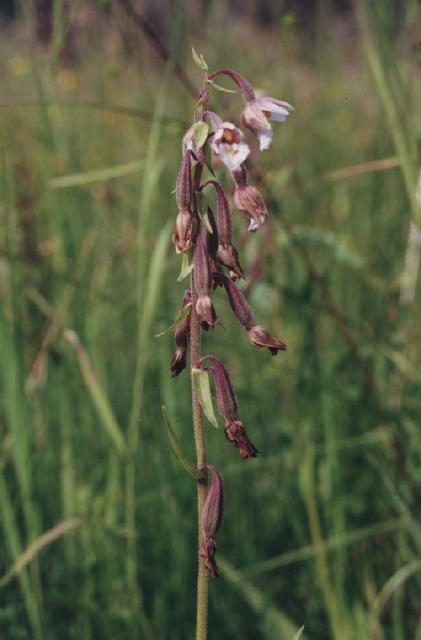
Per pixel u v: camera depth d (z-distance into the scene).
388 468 0.62
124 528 0.58
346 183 0.83
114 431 0.55
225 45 0.74
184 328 0.45
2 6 1.09
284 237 0.62
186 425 0.66
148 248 0.69
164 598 0.59
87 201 0.77
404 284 0.65
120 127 0.92
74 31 0.89
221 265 0.44
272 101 0.43
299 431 0.60
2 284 0.66
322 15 0.89
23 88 0.98
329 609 0.56
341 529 0.59
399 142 0.56
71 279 0.62
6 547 0.59
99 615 0.59
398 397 0.64
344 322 0.64
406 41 0.62
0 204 0.64
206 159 0.44
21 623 0.58
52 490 0.63
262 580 0.62
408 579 0.59
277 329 0.66
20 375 0.57
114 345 0.71
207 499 0.44
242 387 0.68
